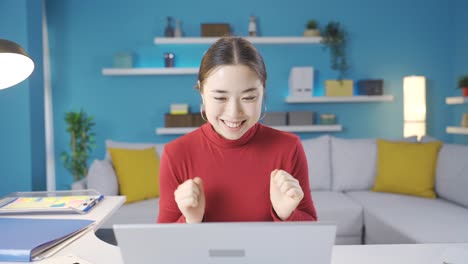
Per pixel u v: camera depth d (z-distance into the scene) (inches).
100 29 166.4
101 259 39.9
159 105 170.2
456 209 102.5
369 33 170.4
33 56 123.8
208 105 34.4
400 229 88.9
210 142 41.3
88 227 49.7
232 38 34.8
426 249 41.5
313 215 42.4
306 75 163.2
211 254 26.4
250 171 41.0
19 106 121.0
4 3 118.9
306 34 165.2
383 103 172.2
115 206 62.1
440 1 170.1
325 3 169.2
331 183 129.3
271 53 170.6
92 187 110.2
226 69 32.1
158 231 26.0
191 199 31.6
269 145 41.6
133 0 166.7
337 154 129.7
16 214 56.1
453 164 109.9
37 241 42.0
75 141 157.3
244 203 40.8
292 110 171.9
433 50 171.5
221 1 167.9
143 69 162.9
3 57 52.2
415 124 158.7
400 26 170.7
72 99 166.9
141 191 114.9
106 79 167.8
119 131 169.3
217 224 26.0
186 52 169.8
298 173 42.1
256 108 33.8
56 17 164.7
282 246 26.2
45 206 58.2
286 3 168.9
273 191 35.9
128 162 116.6
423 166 117.1
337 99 164.4
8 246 40.3
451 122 172.7
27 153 121.4
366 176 126.8
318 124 172.1
